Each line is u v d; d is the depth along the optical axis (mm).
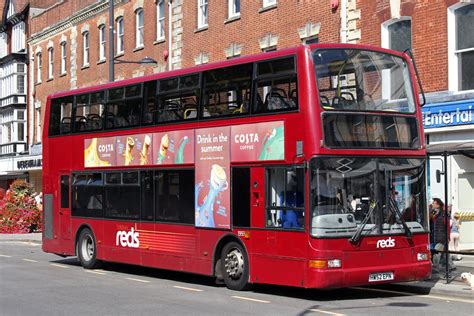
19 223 36812
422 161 14070
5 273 18547
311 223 12836
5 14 54844
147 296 14195
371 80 13773
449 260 16188
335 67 13359
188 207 15719
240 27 27859
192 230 15602
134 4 35625
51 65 46844
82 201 19422
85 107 19359
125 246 17688
